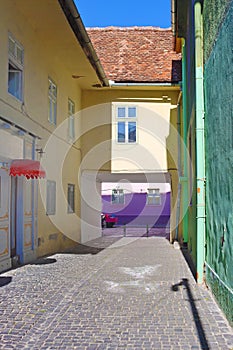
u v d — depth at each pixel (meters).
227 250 5.86
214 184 6.96
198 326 5.79
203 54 8.12
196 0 8.29
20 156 11.07
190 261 11.88
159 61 18.11
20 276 9.44
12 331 5.64
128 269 10.62
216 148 6.72
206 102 7.82
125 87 17.62
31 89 11.98
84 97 18.20
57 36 12.67
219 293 6.56
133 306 6.89
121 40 19.45
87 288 8.28
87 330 5.70
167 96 17.91
